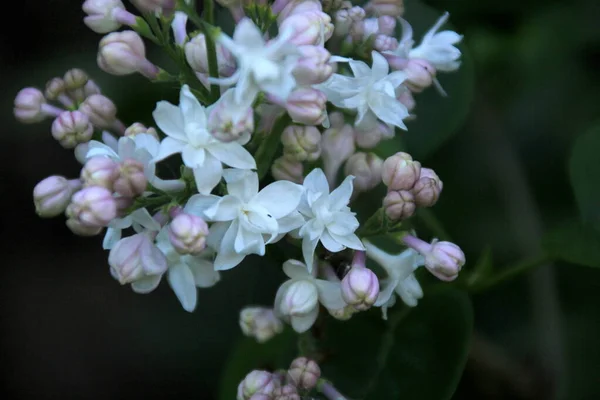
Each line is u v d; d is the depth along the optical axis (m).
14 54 0.65
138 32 0.48
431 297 0.53
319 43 0.47
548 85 0.60
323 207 0.47
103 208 0.46
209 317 0.62
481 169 0.60
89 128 0.49
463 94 0.55
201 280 0.49
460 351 0.53
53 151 0.69
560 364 0.58
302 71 0.46
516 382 0.58
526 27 0.59
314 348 0.52
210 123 0.46
